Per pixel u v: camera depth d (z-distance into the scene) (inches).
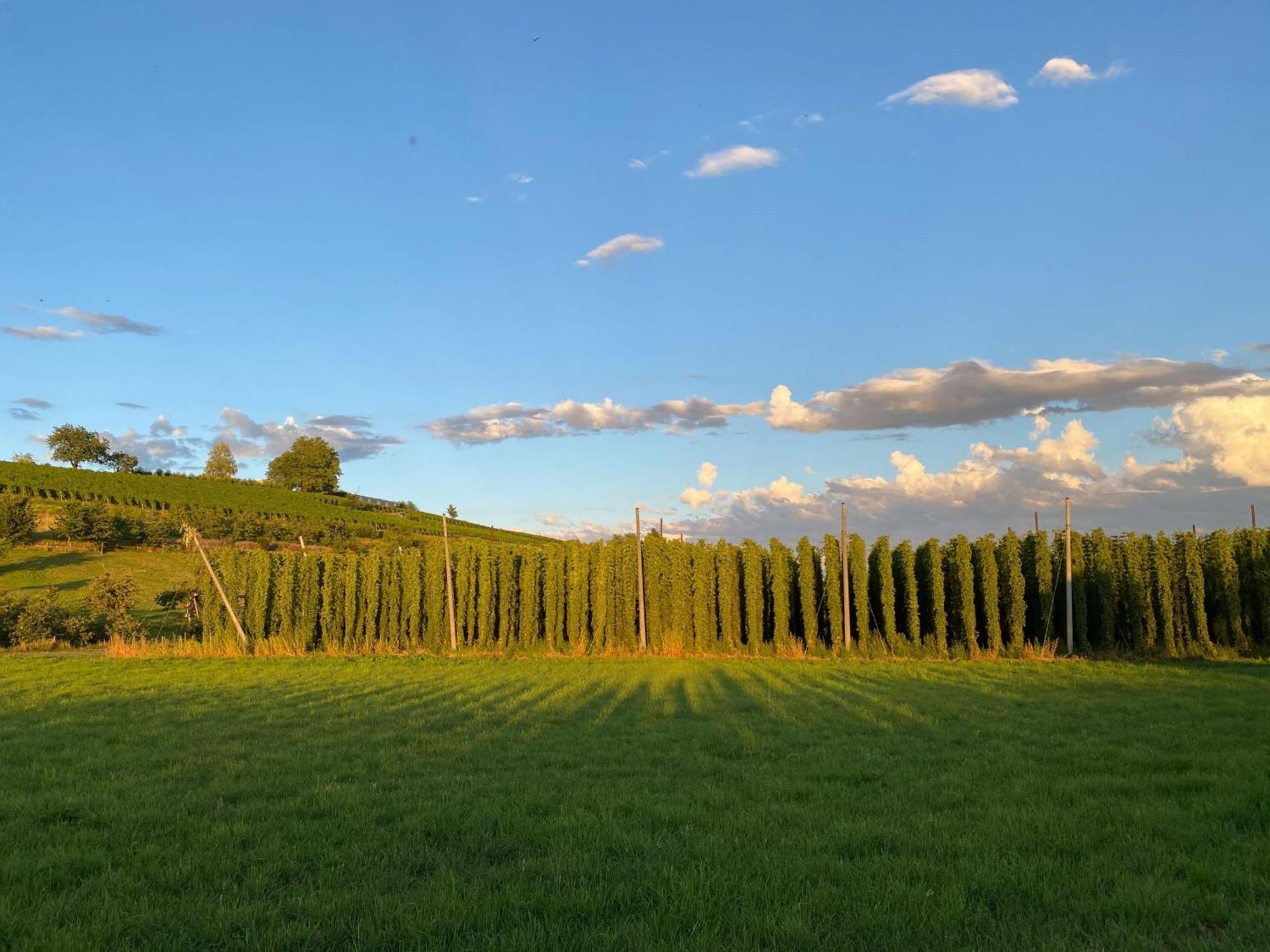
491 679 884.0
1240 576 1147.9
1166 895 213.9
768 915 202.7
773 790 348.2
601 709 634.2
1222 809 299.0
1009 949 183.8
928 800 331.0
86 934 195.3
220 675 926.4
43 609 1413.6
